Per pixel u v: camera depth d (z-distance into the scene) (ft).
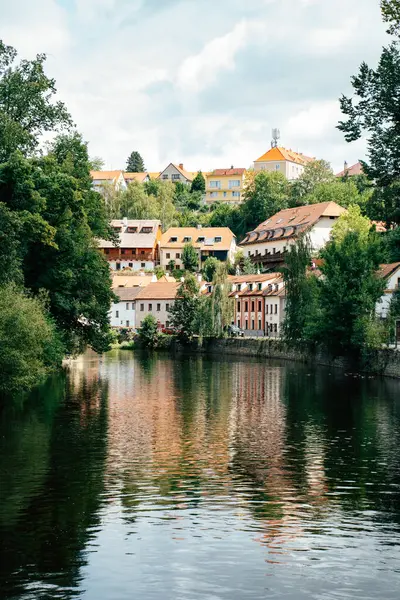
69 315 214.28
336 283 259.39
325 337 269.44
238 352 367.04
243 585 59.62
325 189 591.37
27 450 107.65
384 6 139.33
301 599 57.31
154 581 60.18
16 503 80.33
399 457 105.09
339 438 120.06
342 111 149.48
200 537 70.18
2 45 191.21
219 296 385.70
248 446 112.88
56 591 58.18
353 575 61.67
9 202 169.17
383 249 269.85
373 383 214.07
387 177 151.02
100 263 224.33
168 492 85.40
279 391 191.62
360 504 81.15
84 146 225.15
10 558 64.59
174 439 118.11
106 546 67.62
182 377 234.38
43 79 193.77
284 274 319.06
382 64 144.77
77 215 199.11
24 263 197.57
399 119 147.13
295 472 95.76
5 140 176.65
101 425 131.03
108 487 87.20
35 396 174.40
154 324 422.00
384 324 255.70
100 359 333.42
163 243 613.52
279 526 73.46
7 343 145.07
